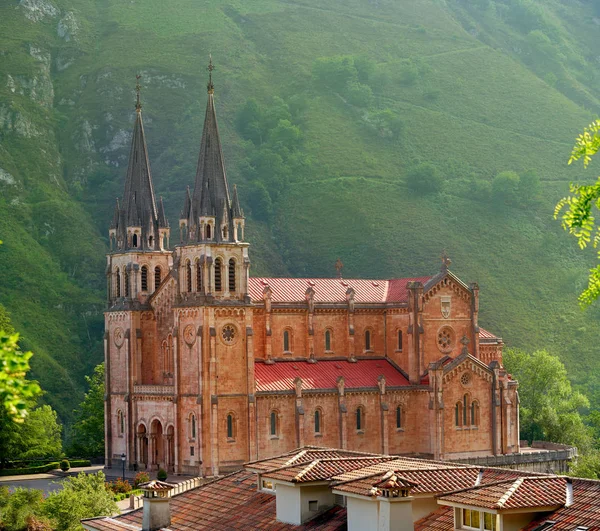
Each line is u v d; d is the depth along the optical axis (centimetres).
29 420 17300
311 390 15825
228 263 15438
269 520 7012
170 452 15775
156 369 16625
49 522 10056
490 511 5878
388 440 16300
